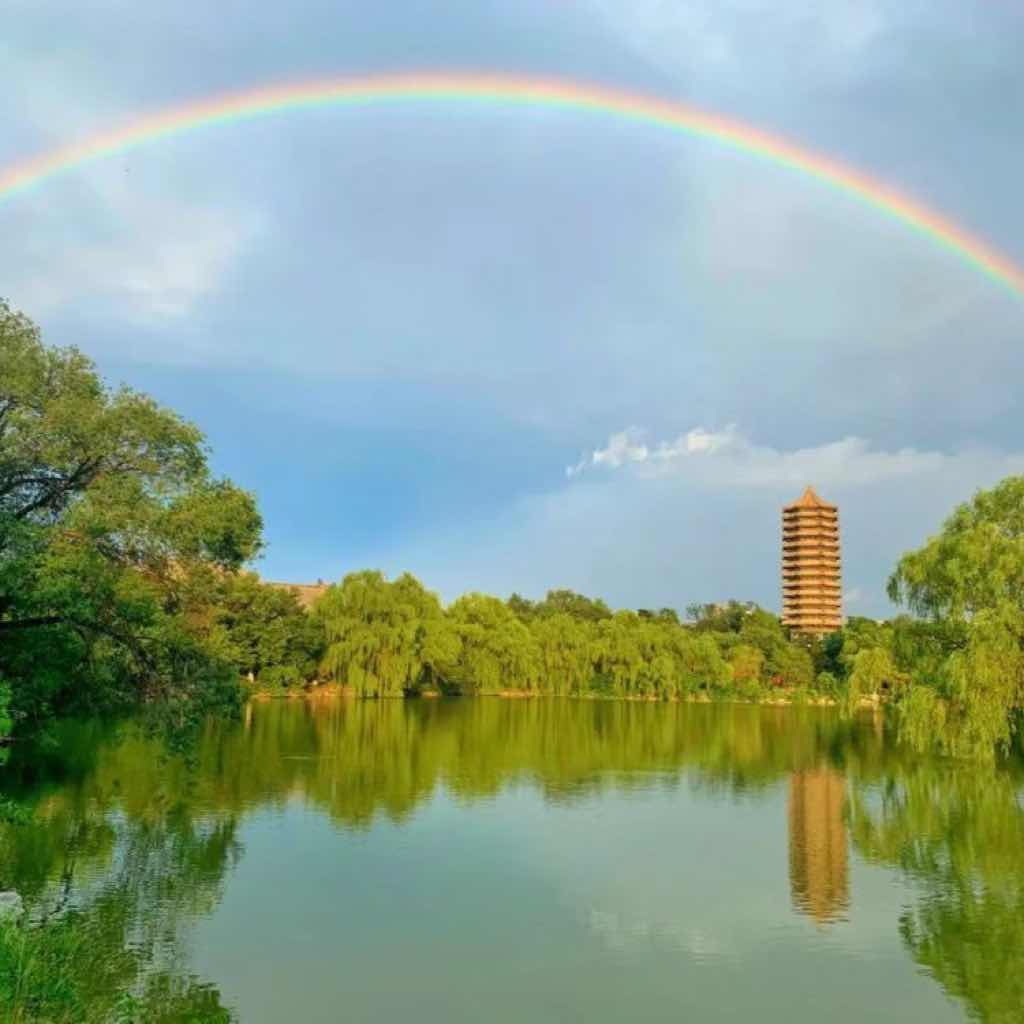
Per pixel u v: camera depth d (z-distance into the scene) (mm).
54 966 13461
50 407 21000
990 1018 15508
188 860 23734
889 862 25297
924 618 41250
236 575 26625
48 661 23516
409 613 85062
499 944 18578
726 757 48312
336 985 16328
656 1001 16031
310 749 46469
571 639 100000
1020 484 39031
